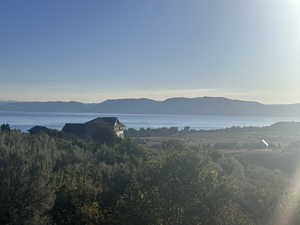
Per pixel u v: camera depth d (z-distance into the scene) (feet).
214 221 57.26
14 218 63.77
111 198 77.10
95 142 166.50
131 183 62.54
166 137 412.16
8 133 135.03
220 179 62.13
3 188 65.16
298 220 99.14
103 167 103.04
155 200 56.85
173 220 55.98
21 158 80.28
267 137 453.99
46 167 80.38
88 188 79.87
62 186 81.76
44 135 147.74
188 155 61.21
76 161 114.83
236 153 242.99
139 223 56.08
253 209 97.04
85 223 69.77
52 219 72.23
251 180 135.64
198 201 57.88
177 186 58.75
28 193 66.23
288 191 119.65
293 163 216.54
